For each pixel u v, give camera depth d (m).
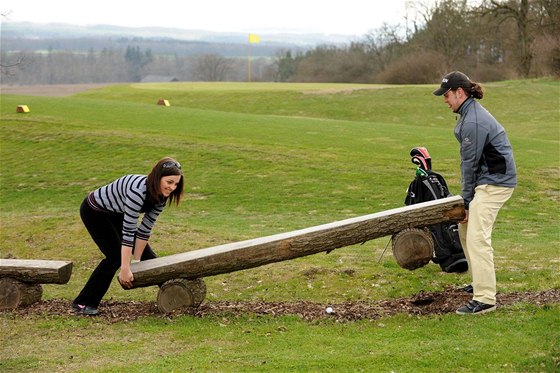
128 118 27.98
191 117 28.55
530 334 6.20
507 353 5.75
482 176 6.85
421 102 39.69
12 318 7.47
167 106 33.91
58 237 12.60
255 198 16.70
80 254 11.59
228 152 20.88
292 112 38.84
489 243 6.91
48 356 6.25
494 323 6.55
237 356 6.07
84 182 19.31
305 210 15.42
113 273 7.55
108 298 8.66
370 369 5.59
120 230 7.48
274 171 18.81
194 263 7.31
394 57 78.25
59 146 22.83
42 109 30.27
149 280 7.36
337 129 25.41
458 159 19.20
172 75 128.50
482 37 61.97
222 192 17.38
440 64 65.25
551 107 37.69
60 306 7.91
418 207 7.15
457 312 6.95
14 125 25.84
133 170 20.06
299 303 7.90
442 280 8.38
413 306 7.48
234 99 42.31
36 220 13.83
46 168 20.78
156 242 11.75
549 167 18.20
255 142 22.34
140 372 5.72
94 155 21.69
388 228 7.15
